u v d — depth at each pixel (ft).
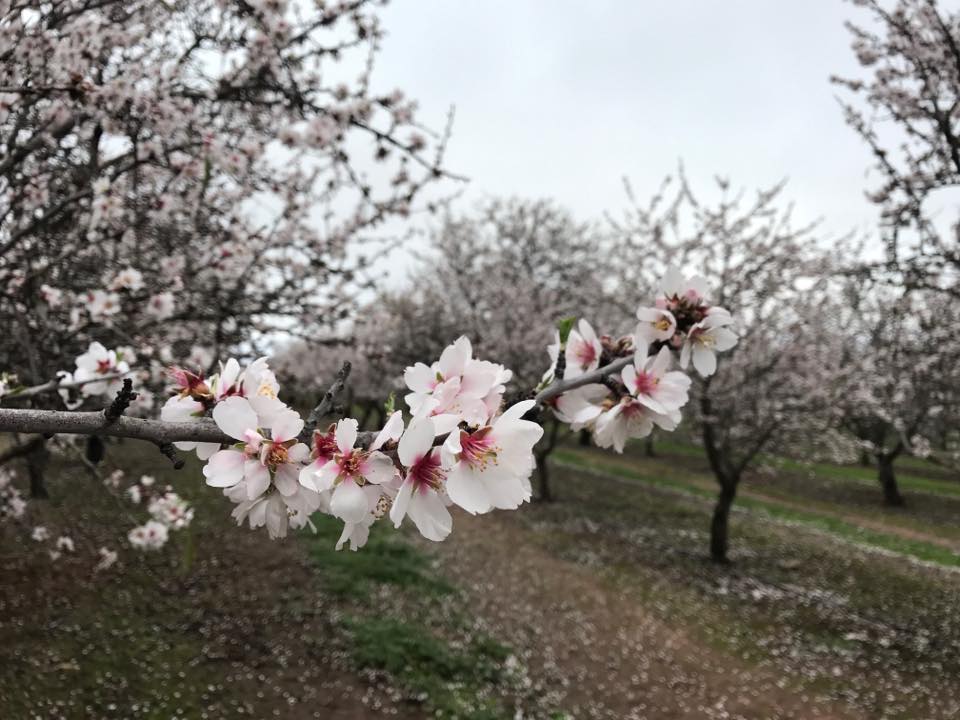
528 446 3.69
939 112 19.67
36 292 11.34
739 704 18.35
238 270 16.66
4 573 20.07
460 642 20.24
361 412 79.92
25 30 10.14
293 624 19.66
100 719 13.73
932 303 29.27
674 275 5.34
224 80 13.03
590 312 48.21
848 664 21.49
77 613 18.24
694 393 32.14
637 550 34.45
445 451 3.47
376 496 3.66
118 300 12.35
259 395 3.88
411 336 47.91
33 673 14.93
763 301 33.81
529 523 39.14
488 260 56.54
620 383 5.08
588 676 19.31
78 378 7.12
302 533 28.60
